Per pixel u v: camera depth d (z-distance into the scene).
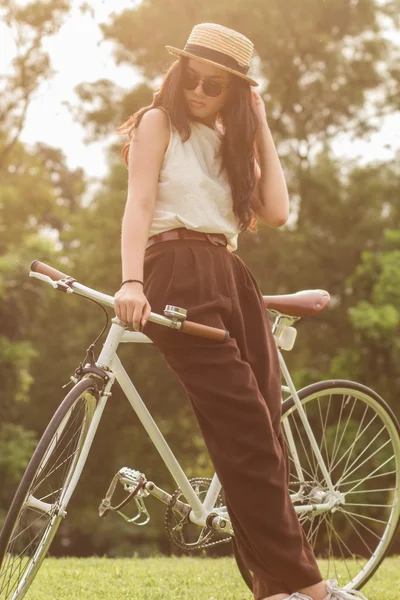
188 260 2.90
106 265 21.78
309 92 22.77
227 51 2.95
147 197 2.88
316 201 21.67
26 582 2.97
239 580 4.48
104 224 21.94
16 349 18.02
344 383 3.92
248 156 2.99
